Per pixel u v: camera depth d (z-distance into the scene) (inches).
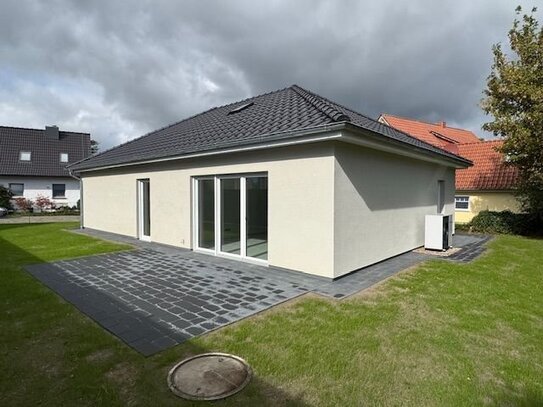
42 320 162.6
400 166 335.3
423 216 394.9
